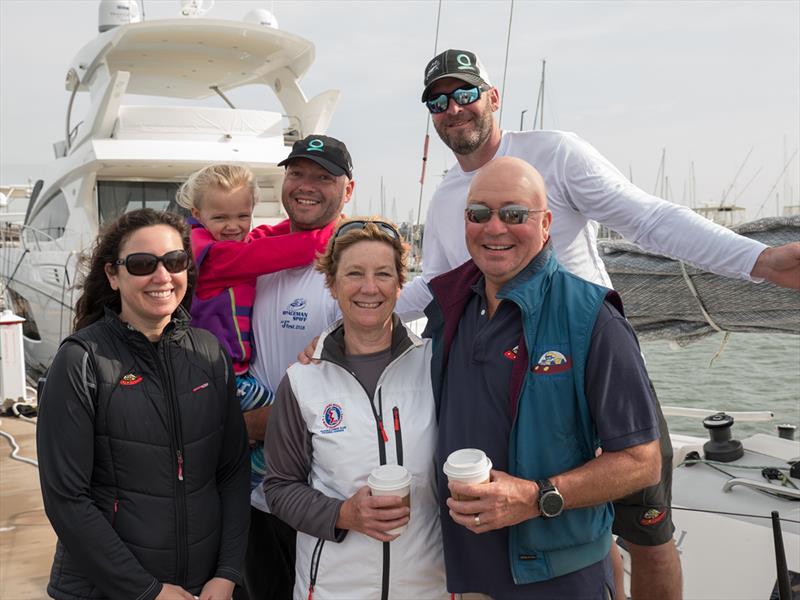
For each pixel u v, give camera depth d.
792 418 8.25
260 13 8.11
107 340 1.83
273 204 8.01
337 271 1.96
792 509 2.81
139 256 1.83
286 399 1.99
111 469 1.78
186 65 7.83
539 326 1.77
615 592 1.86
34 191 9.85
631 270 2.71
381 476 1.71
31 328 9.53
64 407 1.73
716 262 2.04
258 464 2.47
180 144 7.13
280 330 2.49
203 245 2.46
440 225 2.80
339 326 2.09
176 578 1.85
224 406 2.00
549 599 1.74
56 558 1.87
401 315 2.95
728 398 9.37
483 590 1.81
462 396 1.85
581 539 1.73
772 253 1.91
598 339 1.70
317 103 7.86
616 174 2.37
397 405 1.93
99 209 7.58
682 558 2.65
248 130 7.54
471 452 1.66
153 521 1.81
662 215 2.16
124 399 1.79
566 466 1.73
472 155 2.58
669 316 2.71
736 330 2.62
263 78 8.28
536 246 1.80
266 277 2.57
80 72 7.65
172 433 1.84
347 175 2.56
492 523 1.57
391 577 1.85
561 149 2.41
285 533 2.52
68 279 7.64
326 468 1.92
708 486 3.12
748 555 2.55
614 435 1.67
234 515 2.02
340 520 1.80
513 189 1.77
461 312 1.94
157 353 1.87
